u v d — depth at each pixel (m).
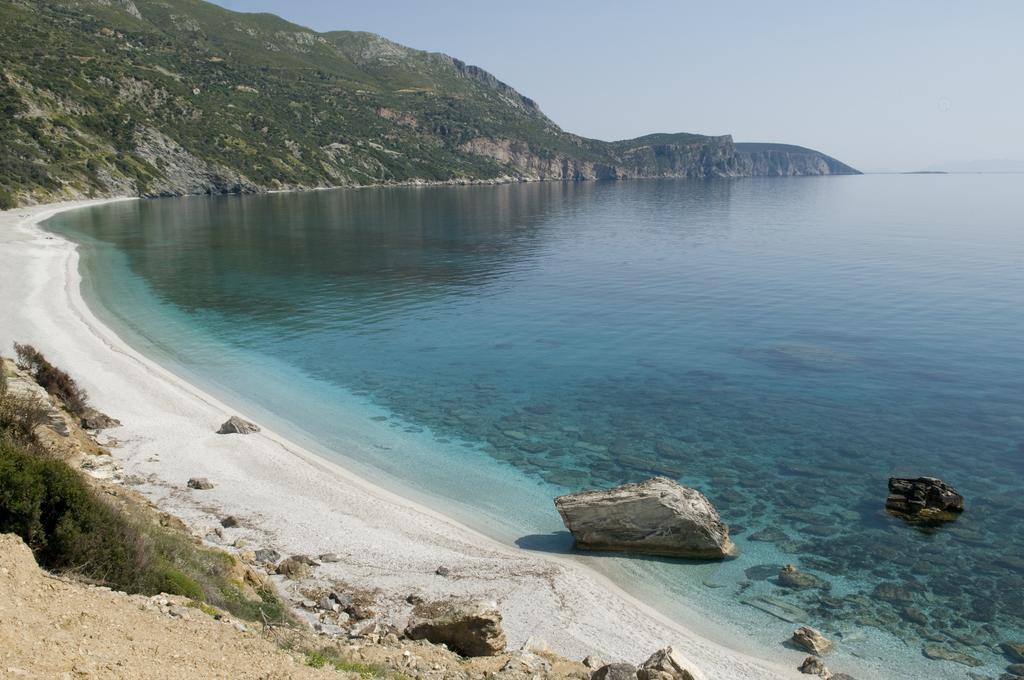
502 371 43.56
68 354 41.75
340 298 66.31
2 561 11.09
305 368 44.31
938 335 48.34
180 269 81.12
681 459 30.36
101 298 62.38
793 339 48.88
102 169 178.75
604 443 32.38
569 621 18.64
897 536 23.59
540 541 24.06
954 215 153.25
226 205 179.00
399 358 46.56
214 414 34.72
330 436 33.38
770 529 24.33
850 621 19.19
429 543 23.08
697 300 63.19
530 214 163.00
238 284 72.75
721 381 40.50
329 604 17.92
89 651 9.53
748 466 29.42
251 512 24.44
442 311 60.69
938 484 25.16
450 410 37.00
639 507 23.03
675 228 130.00
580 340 50.47
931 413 34.34
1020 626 18.83
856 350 45.66
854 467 28.98
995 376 39.41
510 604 19.25
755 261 86.06
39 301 55.72
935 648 17.98
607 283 72.88
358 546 22.47
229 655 10.93
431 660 13.97
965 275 71.69
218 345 49.34
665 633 18.48
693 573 21.80
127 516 16.20
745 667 17.03
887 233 116.44
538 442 32.69
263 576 18.86
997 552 22.41
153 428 31.98
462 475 29.30
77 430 28.86
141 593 13.09
